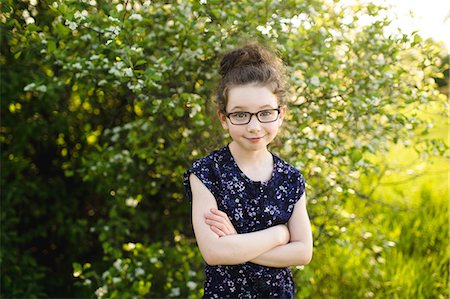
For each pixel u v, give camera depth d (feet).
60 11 7.63
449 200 13.42
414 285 10.64
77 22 7.66
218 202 6.13
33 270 10.66
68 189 11.53
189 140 9.02
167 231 11.35
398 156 13.89
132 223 10.95
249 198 6.14
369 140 9.14
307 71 8.10
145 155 9.12
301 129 8.37
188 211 11.16
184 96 8.20
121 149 10.07
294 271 9.45
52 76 9.68
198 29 8.40
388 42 8.66
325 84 8.30
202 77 9.06
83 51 8.64
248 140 5.90
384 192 13.23
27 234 11.00
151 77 7.76
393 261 11.17
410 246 12.01
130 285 9.52
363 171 9.05
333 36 8.84
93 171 9.57
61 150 11.47
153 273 9.98
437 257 11.59
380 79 8.79
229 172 6.19
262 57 6.19
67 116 10.80
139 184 10.06
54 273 11.51
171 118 8.76
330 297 10.59
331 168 9.16
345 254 10.88
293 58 8.55
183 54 8.39
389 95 9.00
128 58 7.72
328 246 10.90
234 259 5.81
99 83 8.18
